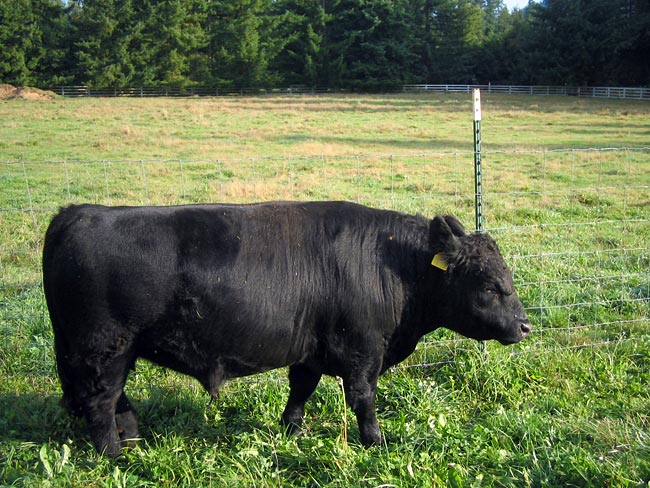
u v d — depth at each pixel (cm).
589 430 470
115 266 418
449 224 486
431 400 533
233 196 1312
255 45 6269
